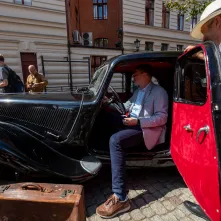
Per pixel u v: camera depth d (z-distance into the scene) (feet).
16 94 9.21
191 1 19.04
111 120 9.05
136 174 9.13
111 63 7.39
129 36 41.01
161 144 8.10
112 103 8.78
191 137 5.33
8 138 6.18
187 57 6.10
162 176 8.94
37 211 4.73
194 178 5.16
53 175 6.44
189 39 50.47
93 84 9.57
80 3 50.88
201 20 5.92
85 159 7.25
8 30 27.78
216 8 5.52
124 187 6.71
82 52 35.14
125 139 6.97
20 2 28.60
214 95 4.39
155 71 8.63
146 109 7.52
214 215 4.32
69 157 7.22
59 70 33.30
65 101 7.33
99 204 7.22
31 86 17.88
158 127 7.38
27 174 6.37
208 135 4.44
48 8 30.45
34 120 7.55
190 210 6.70
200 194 4.87
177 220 6.34
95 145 8.23
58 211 4.65
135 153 7.76
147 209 6.85
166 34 46.26
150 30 43.65
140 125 7.08
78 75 35.45
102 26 51.65
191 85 5.78
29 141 6.52
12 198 4.61
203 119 4.71
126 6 39.42
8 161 6.06
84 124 7.27
